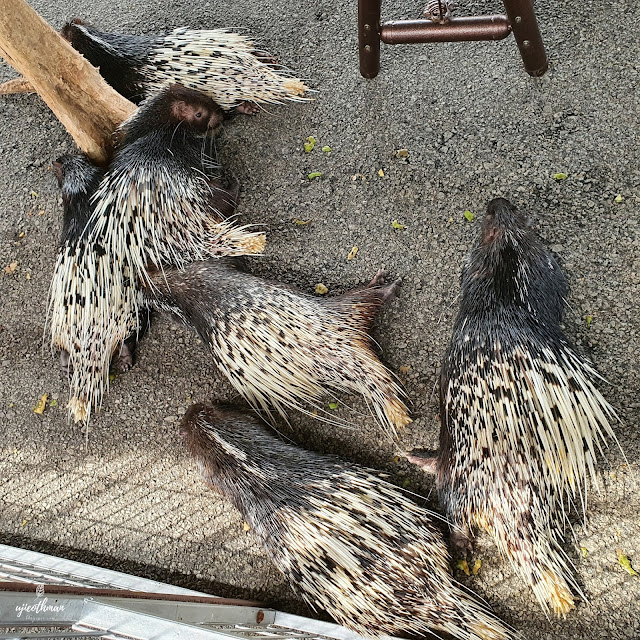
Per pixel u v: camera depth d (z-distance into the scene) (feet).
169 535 4.90
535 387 4.10
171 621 3.54
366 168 5.14
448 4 4.56
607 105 4.90
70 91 4.93
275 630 4.37
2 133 5.84
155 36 5.40
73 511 5.07
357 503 4.34
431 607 4.24
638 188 4.72
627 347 4.53
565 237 4.74
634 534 4.31
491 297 4.30
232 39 5.31
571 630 4.28
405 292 4.89
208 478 4.75
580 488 4.25
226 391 5.04
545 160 4.88
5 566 4.56
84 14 6.08
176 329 5.17
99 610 3.46
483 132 5.02
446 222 4.93
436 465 4.54
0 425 5.28
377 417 4.79
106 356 5.00
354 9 5.50
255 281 4.75
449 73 5.19
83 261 4.88
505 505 4.14
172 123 5.09
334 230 5.09
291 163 5.27
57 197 5.58
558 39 5.10
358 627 4.32
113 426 5.12
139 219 4.89
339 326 4.66
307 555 4.37
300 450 4.67
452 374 4.39
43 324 5.37
